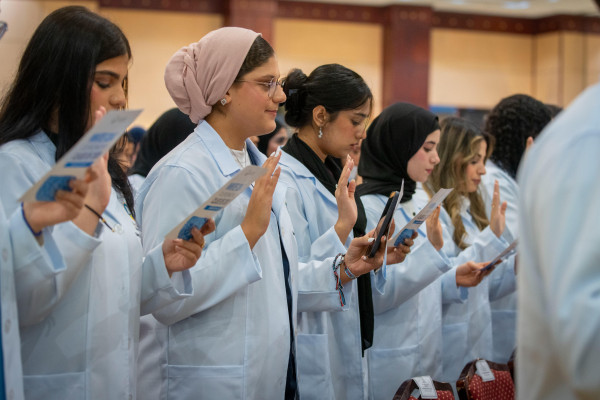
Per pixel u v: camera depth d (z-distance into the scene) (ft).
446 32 46.42
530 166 3.93
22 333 5.63
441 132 11.10
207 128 7.17
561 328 3.49
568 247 3.52
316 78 8.59
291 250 7.45
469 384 7.83
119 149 6.76
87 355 5.74
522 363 4.06
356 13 44.16
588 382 3.44
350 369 8.48
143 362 7.23
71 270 5.36
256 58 7.04
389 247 8.20
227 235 6.61
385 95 44.50
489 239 10.21
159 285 6.26
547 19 47.01
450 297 9.89
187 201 6.70
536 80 47.83
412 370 9.34
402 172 9.67
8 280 4.87
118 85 5.94
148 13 40.98
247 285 6.85
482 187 11.91
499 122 12.26
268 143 14.65
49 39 5.71
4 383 4.68
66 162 4.42
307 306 7.84
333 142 8.61
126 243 6.16
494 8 46.06
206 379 6.73
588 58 46.62
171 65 7.24
